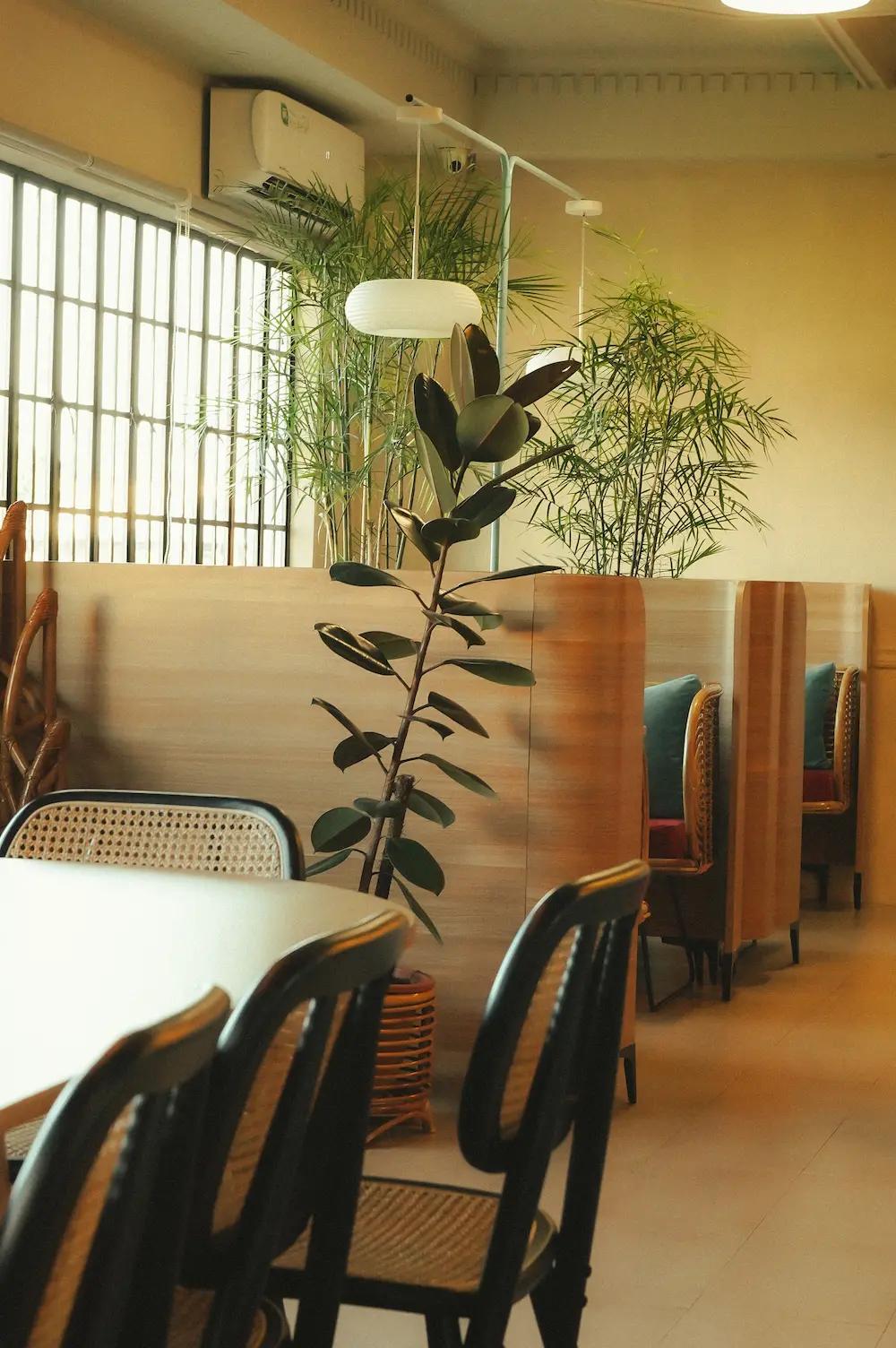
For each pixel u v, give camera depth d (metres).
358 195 7.23
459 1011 4.08
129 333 6.49
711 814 5.21
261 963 1.67
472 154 7.81
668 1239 3.19
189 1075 0.98
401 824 3.86
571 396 7.52
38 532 6.06
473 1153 1.52
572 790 4.00
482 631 4.05
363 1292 1.67
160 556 6.77
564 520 7.60
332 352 6.73
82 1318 0.95
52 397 6.06
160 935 1.80
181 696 4.28
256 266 7.32
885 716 7.41
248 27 6.00
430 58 7.36
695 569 7.84
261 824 2.47
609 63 7.64
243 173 6.52
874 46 6.79
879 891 7.43
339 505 7.40
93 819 2.54
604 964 1.78
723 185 7.79
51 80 5.62
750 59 7.48
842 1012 5.17
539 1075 1.59
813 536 7.74
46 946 1.72
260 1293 1.28
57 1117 0.87
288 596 4.19
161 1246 1.07
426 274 6.76
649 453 7.19
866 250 7.66
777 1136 3.88
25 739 4.41
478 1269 1.72
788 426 7.76
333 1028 1.40
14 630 4.39
